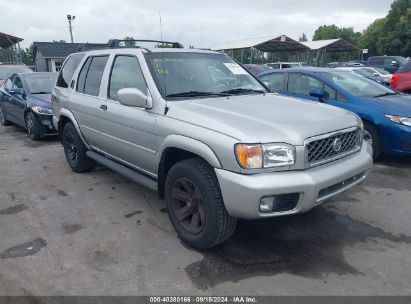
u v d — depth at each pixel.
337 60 57.88
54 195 4.85
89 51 5.22
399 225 3.92
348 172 3.26
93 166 5.73
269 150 2.88
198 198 3.31
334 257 3.32
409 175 5.47
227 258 3.30
